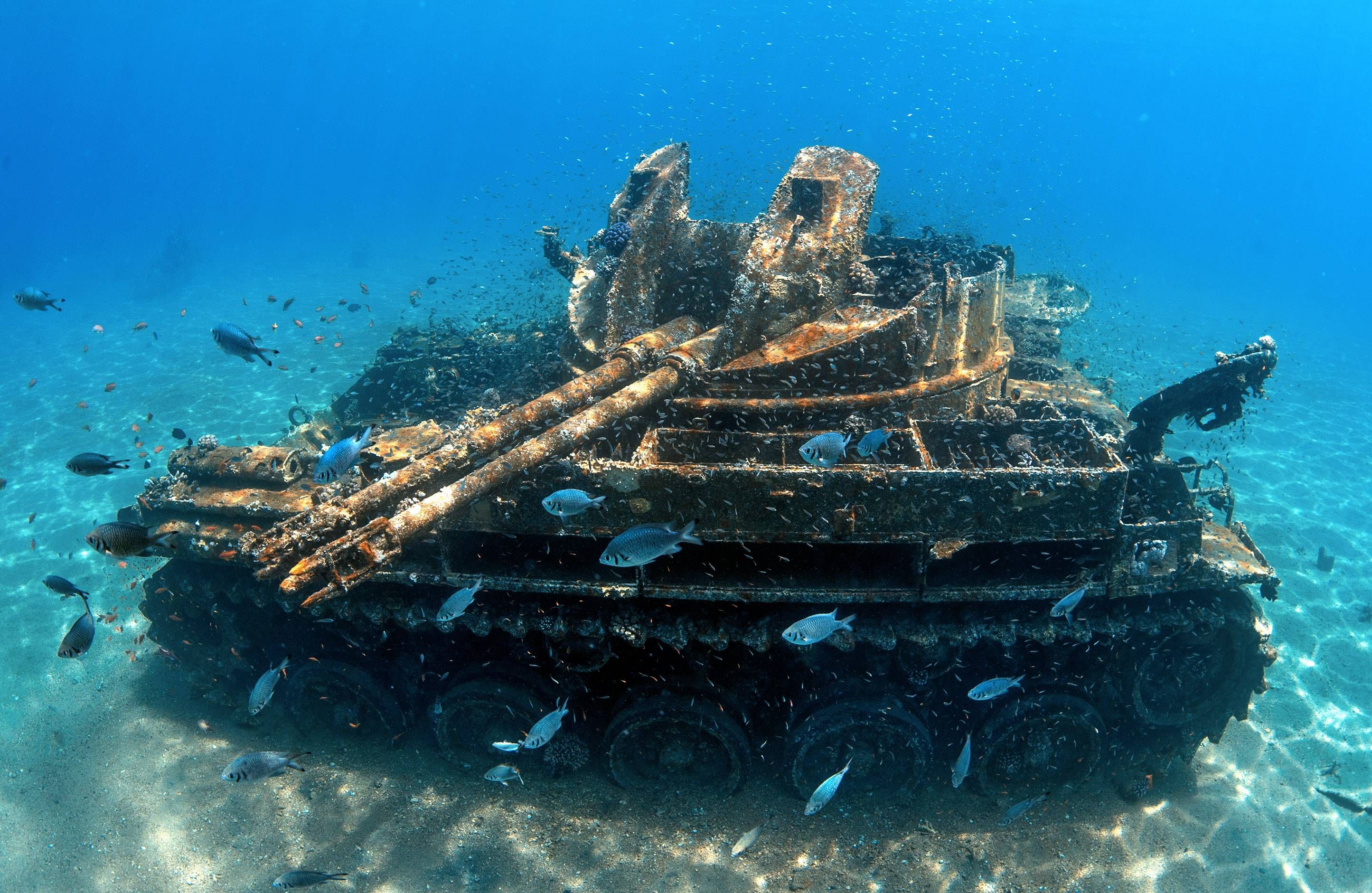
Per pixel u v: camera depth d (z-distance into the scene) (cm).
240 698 911
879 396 793
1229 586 713
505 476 626
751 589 700
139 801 782
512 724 790
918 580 696
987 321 882
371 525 561
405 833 744
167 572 837
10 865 719
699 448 766
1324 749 886
